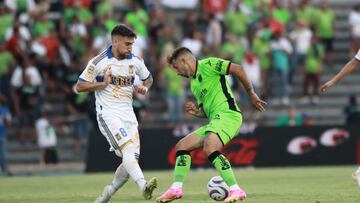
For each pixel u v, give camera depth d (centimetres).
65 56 8094
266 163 6938
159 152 6788
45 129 7388
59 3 8662
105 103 3198
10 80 7706
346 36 9800
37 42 7962
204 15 8556
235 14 8581
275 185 4628
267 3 8838
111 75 3180
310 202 3406
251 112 8256
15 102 7700
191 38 8181
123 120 3183
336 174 5681
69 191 4466
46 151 7412
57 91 8238
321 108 8788
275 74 8462
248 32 8750
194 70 3222
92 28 8194
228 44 8225
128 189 4438
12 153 7688
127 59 3212
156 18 8500
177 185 3161
